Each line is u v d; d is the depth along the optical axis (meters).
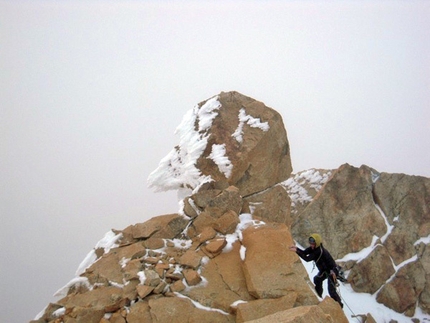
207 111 14.27
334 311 8.02
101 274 9.81
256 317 7.99
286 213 13.63
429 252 14.78
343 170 16.19
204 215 11.48
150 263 9.80
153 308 8.33
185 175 13.55
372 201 15.82
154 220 11.70
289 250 9.66
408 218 15.50
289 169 14.46
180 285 8.97
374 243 14.95
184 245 10.86
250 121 13.84
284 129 14.26
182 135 14.41
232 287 9.07
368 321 11.59
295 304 8.37
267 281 8.87
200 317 8.23
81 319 8.22
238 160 12.99
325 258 8.90
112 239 11.51
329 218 15.41
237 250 10.30
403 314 13.58
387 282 14.12
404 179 16.09
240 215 12.09
